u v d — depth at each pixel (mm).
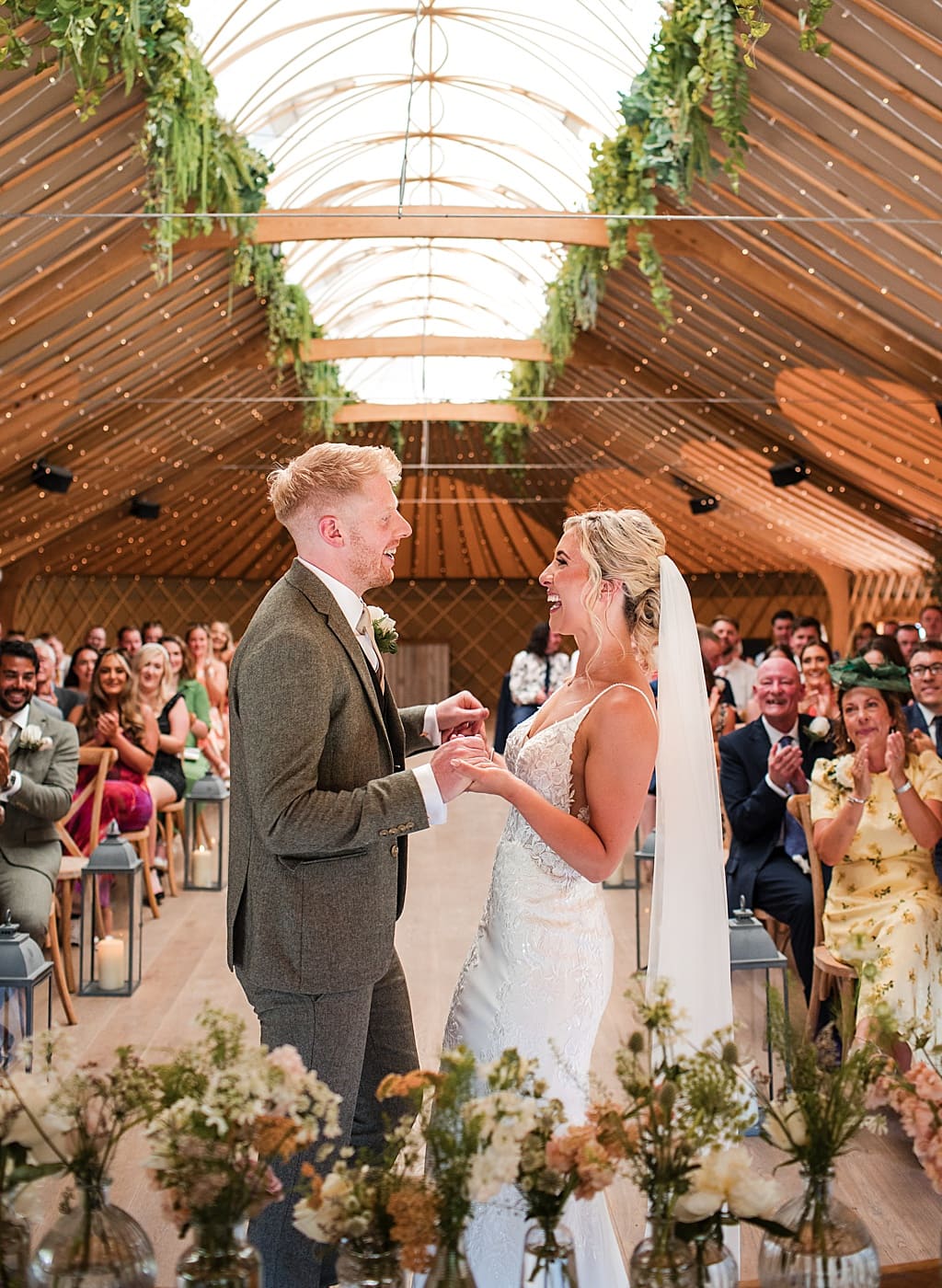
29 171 5723
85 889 4660
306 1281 2172
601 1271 2219
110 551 15578
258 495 15203
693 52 5504
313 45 6668
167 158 6000
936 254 5855
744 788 4375
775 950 3521
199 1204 1435
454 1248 1482
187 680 7625
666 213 6891
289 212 6105
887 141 5191
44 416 8867
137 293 7719
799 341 7773
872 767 3688
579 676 2398
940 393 7465
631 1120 1579
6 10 4672
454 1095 1512
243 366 9898
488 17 6617
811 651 5859
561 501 15898
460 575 17750
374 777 2230
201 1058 1509
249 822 2225
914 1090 1607
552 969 2277
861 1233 1566
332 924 2176
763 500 12141
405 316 13164
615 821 2205
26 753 4254
